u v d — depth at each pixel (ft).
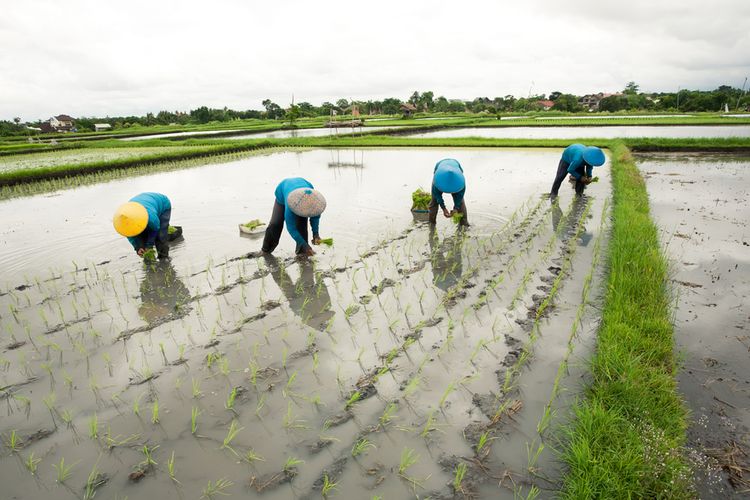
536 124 142.10
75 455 13.05
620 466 11.31
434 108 338.13
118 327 20.12
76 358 17.75
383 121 206.08
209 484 11.96
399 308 21.34
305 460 12.70
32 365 17.34
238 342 18.69
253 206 41.47
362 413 14.43
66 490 11.93
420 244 29.96
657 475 11.35
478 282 23.94
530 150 76.59
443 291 23.07
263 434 13.66
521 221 34.32
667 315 18.95
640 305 19.19
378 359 17.28
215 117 305.94
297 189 24.12
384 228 33.50
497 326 19.36
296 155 81.05
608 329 17.11
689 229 31.50
